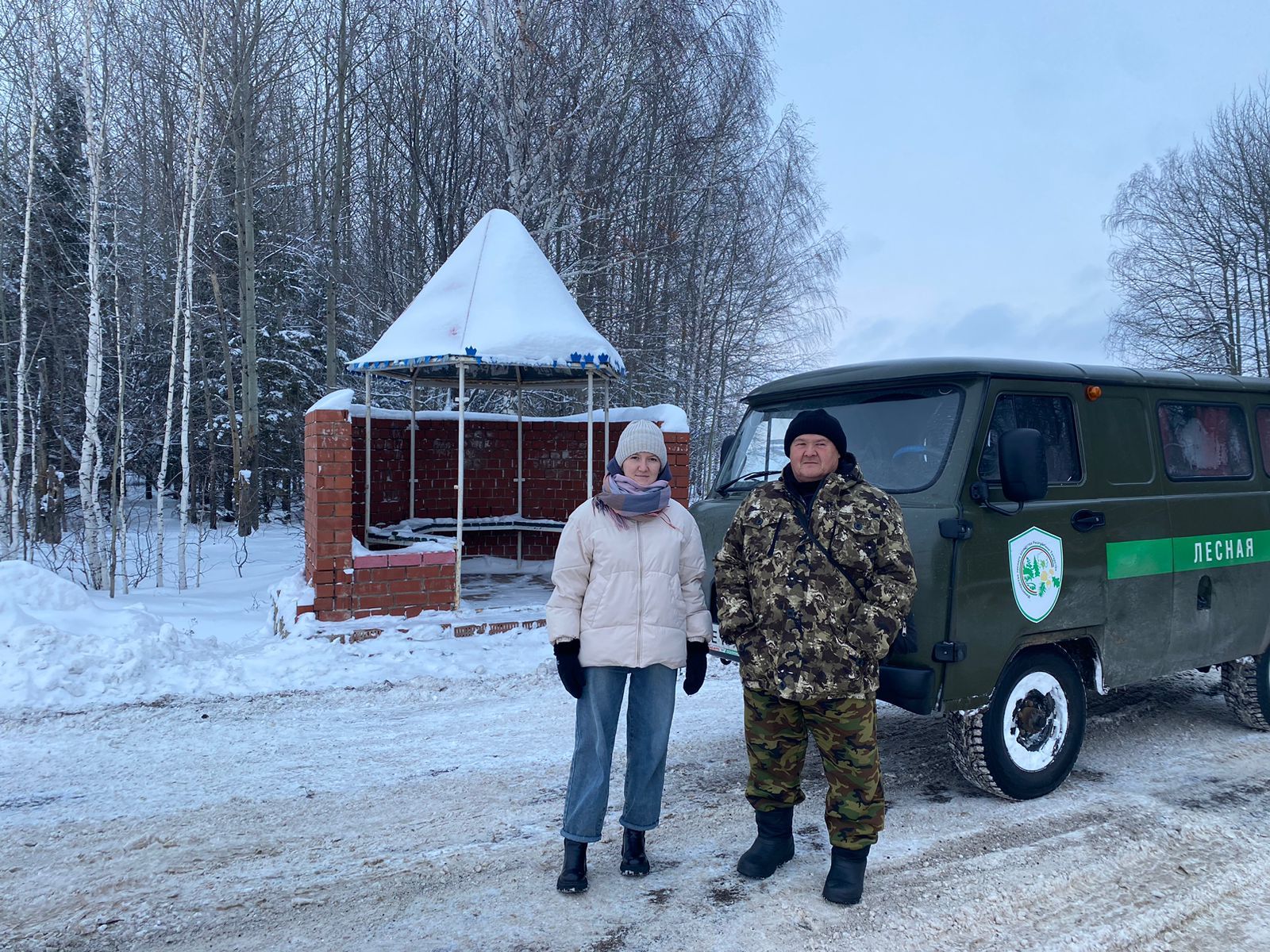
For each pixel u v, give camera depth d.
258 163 19.86
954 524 3.72
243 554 14.27
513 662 6.62
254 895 3.16
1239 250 27.62
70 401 19.72
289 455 24.27
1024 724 4.17
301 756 4.67
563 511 10.79
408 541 9.04
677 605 3.25
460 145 17.03
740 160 18.81
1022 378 4.20
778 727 3.26
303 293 25.28
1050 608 4.10
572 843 3.18
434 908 3.07
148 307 20.22
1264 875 3.39
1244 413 5.52
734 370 21.61
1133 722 5.60
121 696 5.55
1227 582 5.03
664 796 4.20
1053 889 3.25
